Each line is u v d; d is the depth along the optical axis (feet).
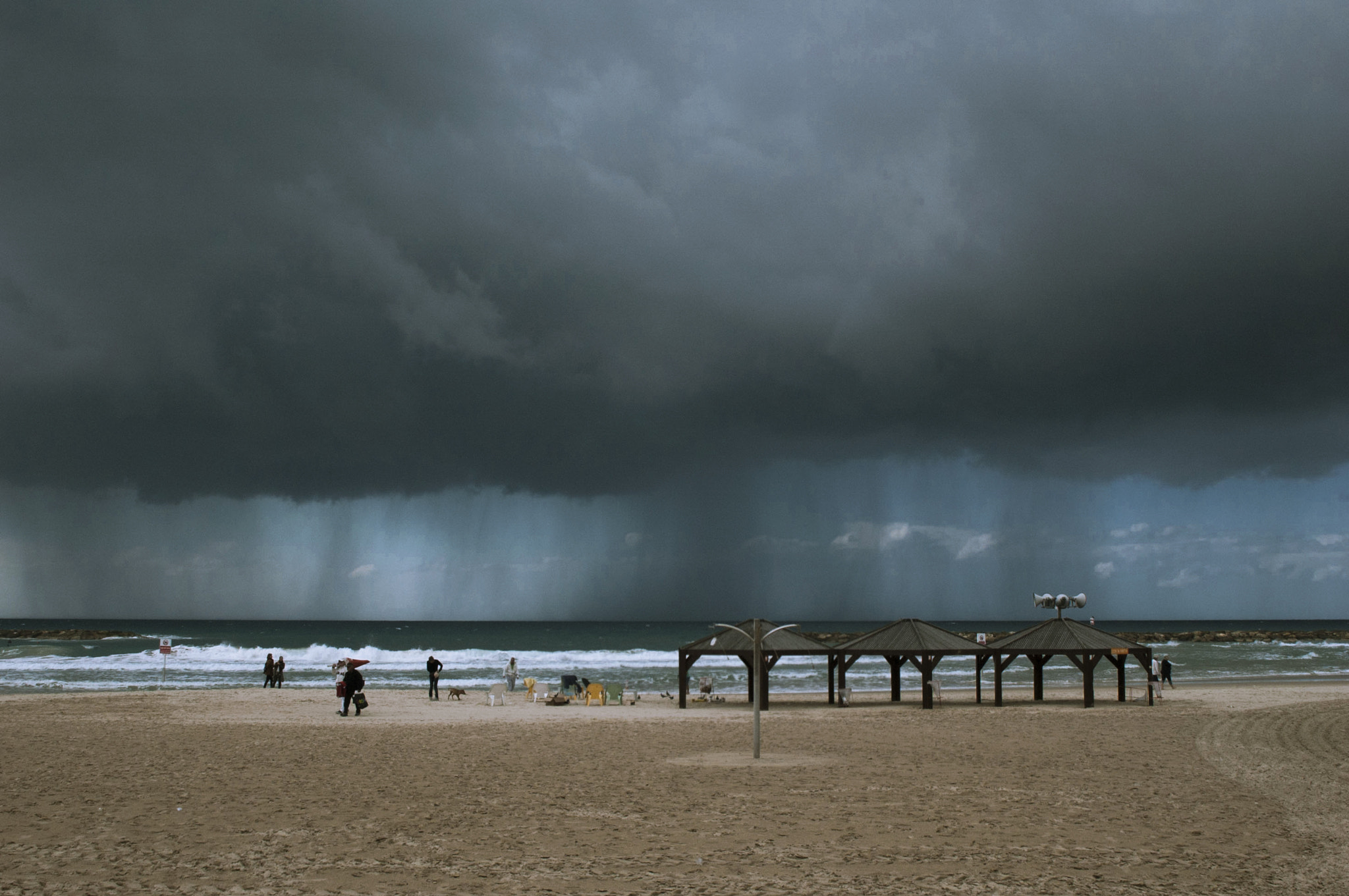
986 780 57.88
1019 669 218.59
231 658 229.86
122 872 35.42
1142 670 212.64
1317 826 44.37
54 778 58.03
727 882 34.24
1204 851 39.17
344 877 34.78
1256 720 96.73
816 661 236.84
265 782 56.85
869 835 42.06
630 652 256.11
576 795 52.39
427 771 61.57
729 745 76.28
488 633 574.56
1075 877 35.01
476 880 34.47
